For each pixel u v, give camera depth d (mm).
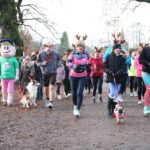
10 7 33938
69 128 11164
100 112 14289
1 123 12086
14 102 17594
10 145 9125
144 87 16469
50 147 8898
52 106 15539
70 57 13070
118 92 13109
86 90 23297
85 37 13289
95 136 10023
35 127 11391
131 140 9484
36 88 15898
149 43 13359
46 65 15219
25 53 18172
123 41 13133
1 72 16312
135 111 14430
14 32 33500
